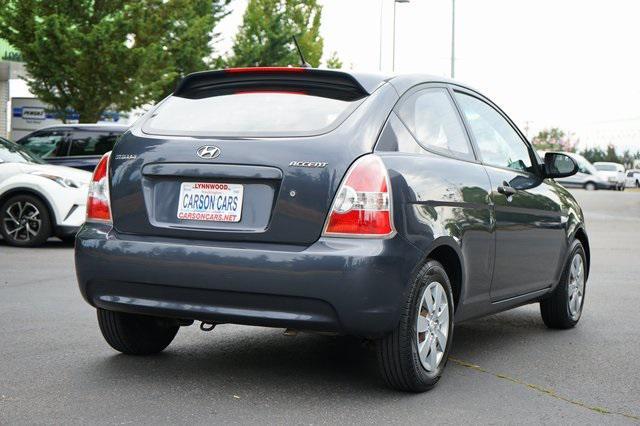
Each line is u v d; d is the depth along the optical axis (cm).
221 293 444
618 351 605
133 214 474
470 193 516
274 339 611
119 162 486
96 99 2377
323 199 436
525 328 697
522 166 636
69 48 2256
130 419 412
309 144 447
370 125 459
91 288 482
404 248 444
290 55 4012
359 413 432
